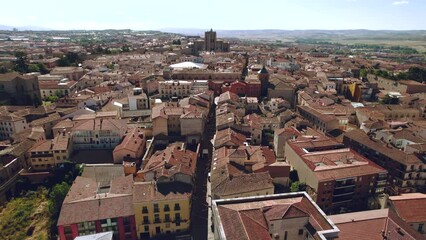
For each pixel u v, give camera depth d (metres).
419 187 111.25
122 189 99.19
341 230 73.94
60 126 146.25
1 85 189.12
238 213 69.44
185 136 146.50
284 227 69.06
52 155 125.00
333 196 100.62
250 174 99.81
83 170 118.56
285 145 130.25
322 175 99.44
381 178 103.75
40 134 138.88
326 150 121.06
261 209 72.12
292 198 78.56
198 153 134.62
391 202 86.94
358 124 171.62
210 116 187.25
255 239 62.19
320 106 177.12
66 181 117.81
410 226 75.94
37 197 114.12
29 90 194.62
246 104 183.25
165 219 93.44
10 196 115.31
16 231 100.31
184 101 182.50
